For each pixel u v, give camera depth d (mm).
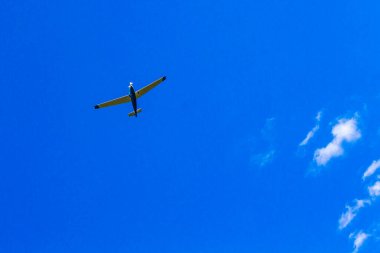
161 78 103188
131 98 102750
